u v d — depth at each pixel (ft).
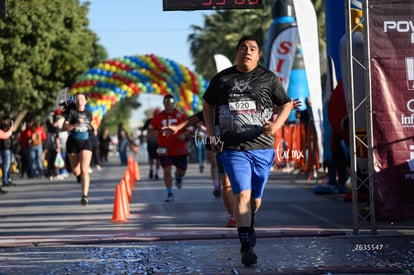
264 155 32.48
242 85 32.27
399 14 39.40
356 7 53.67
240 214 31.81
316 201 62.95
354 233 40.45
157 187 84.79
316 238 39.37
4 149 96.89
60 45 168.96
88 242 38.88
